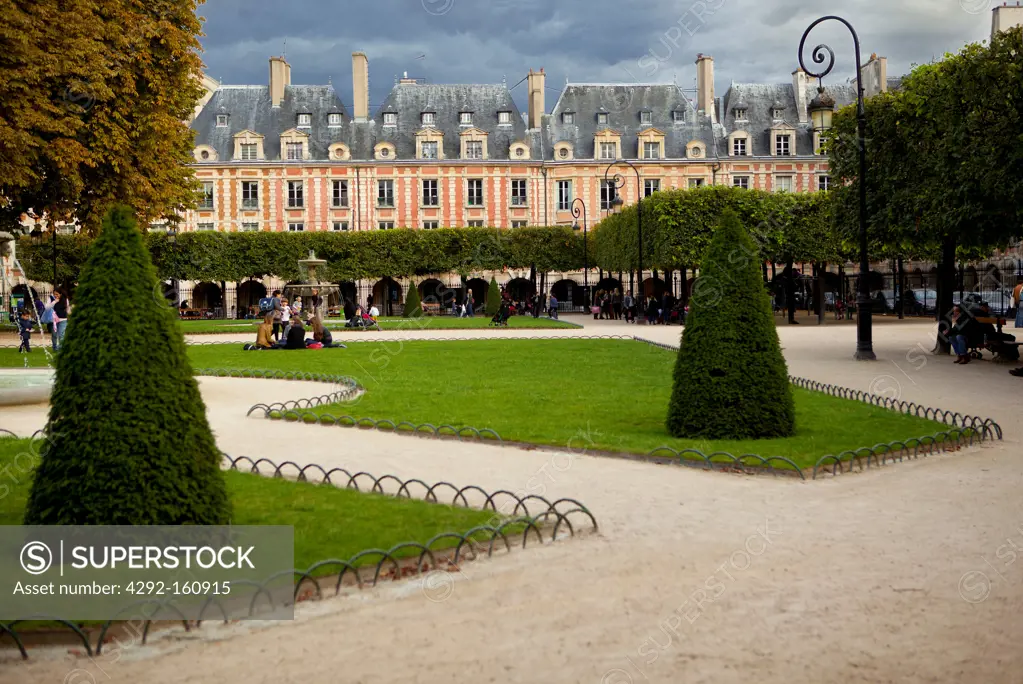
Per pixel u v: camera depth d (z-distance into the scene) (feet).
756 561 21.88
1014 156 63.00
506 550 22.77
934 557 22.16
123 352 21.99
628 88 248.32
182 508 21.94
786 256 140.36
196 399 22.90
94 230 86.02
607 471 32.01
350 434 40.19
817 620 18.25
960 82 69.00
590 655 16.61
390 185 237.25
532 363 74.79
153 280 22.91
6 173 71.72
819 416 43.21
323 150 236.22
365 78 240.73
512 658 16.47
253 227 233.55
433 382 59.93
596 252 206.28
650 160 237.25
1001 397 50.93
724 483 30.12
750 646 17.03
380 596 19.61
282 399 52.60
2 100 70.13
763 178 239.30
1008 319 130.62
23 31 70.33
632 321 162.71
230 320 190.08
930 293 173.58
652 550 22.79
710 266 38.37
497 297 187.01
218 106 238.89
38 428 43.06
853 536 23.89
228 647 17.11
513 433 38.93
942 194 70.69
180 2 90.63
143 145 85.40
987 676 15.84
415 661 16.35
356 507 26.73
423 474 31.73
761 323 37.81
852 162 86.79
